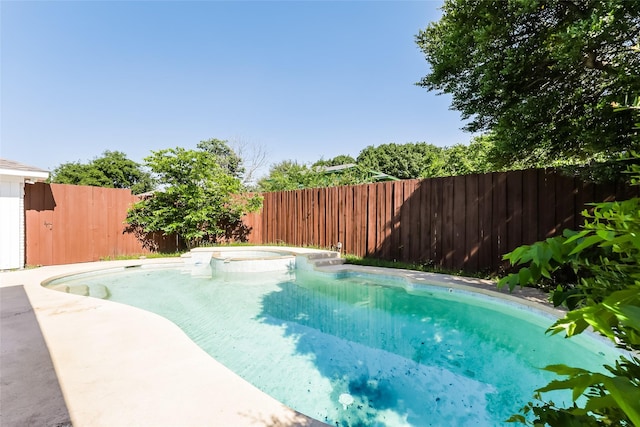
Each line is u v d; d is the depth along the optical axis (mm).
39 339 3248
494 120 5523
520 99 4832
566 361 3574
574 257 894
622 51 3723
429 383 3148
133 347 3057
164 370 2613
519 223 6141
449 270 7027
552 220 5727
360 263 8453
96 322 3760
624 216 730
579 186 5438
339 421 2578
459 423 2553
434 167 13039
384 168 33094
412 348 3939
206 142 31594
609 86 4039
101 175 29094
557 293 967
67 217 8594
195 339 4223
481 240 6680
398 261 8156
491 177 6559
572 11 4137
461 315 5094
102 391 2307
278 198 11719
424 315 5117
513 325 4629
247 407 2121
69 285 7078
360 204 9109
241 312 5359
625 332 682
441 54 5191
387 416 2645
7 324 3691
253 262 8289
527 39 4539
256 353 3814
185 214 10500
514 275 936
